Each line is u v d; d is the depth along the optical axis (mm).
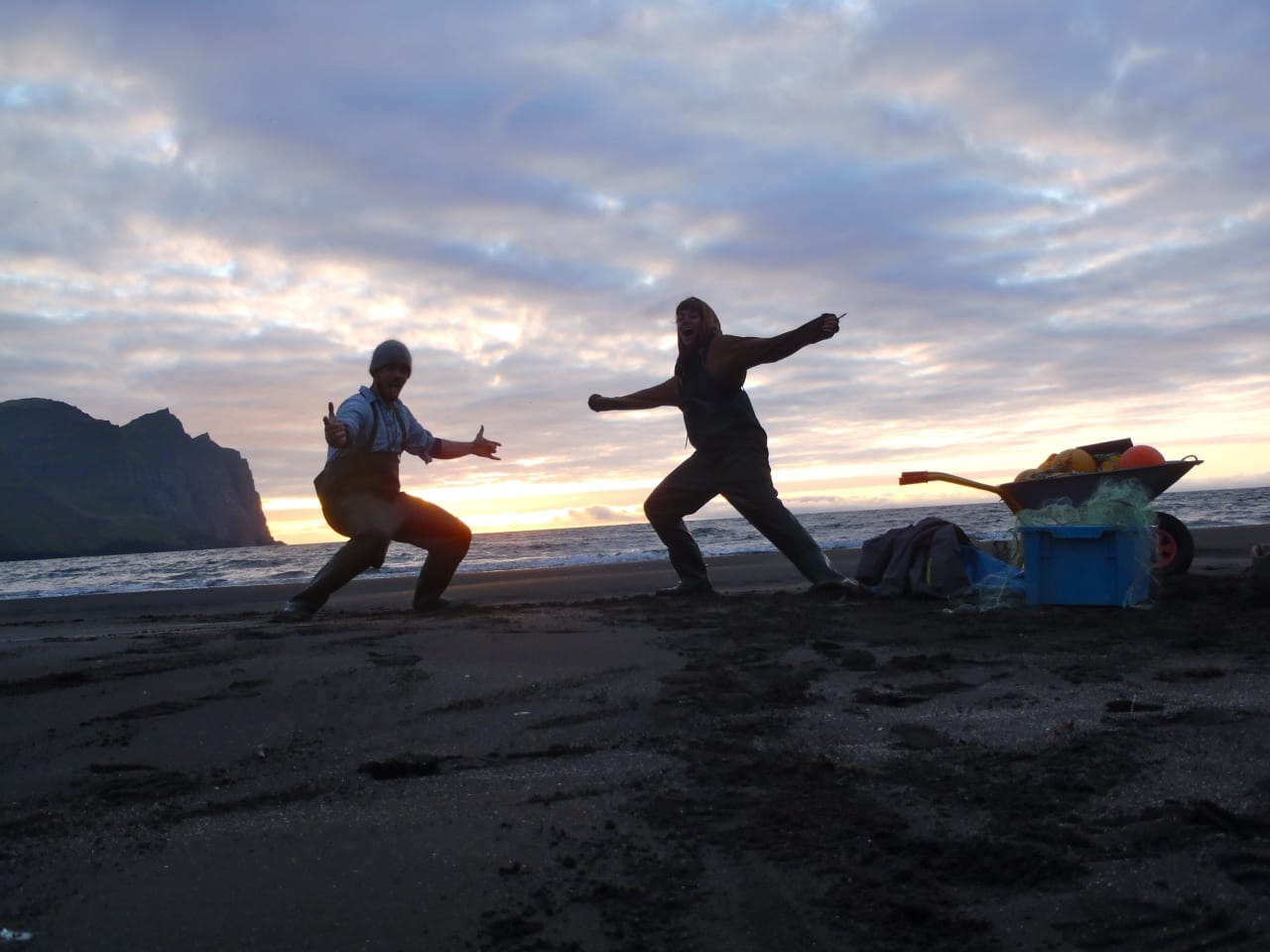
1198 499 41531
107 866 2170
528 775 2770
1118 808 2336
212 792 2701
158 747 3133
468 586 11023
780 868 2088
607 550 23344
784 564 12273
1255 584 5672
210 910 1935
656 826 2336
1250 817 2225
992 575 6270
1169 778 2516
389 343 6453
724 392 7176
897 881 2014
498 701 3654
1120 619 5277
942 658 4234
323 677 3965
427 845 2250
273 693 3744
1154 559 6484
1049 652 4375
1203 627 4945
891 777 2643
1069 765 2668
